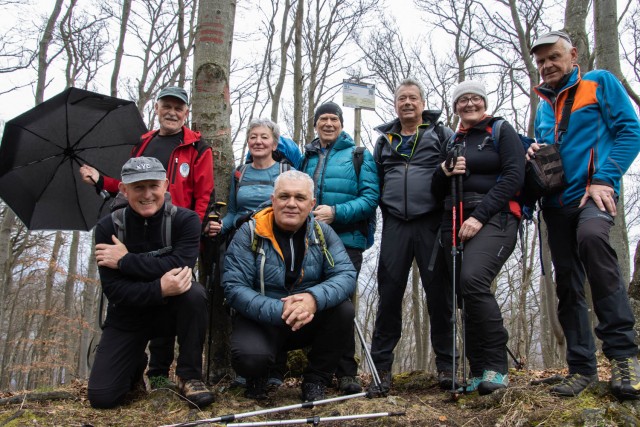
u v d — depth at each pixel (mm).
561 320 3275
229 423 2834
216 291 3900
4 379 18750
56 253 15281
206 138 4207
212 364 3957
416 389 3912
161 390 3332
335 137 4105
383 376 3633
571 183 3129
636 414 2588
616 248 6859
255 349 3102
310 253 3326
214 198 3879
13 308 21578
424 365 13617
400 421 2822
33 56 9703
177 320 3264
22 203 3924
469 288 3188
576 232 3068
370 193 3861
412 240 3750
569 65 3240
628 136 2936
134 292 3078
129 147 4270
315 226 3398
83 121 4086
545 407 2797
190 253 3285
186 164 3822
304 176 3242
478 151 3422
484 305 3164
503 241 3266
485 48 11336
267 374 3498
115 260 3133
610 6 6387
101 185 3945
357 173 3928
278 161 4191
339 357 3332
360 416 2803
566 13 7320
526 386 3092
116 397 3141
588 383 3049
